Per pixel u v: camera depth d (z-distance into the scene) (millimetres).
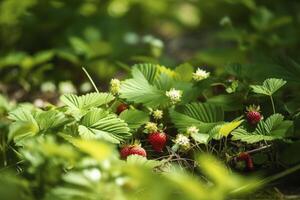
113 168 538
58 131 631
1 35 1267
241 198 605
